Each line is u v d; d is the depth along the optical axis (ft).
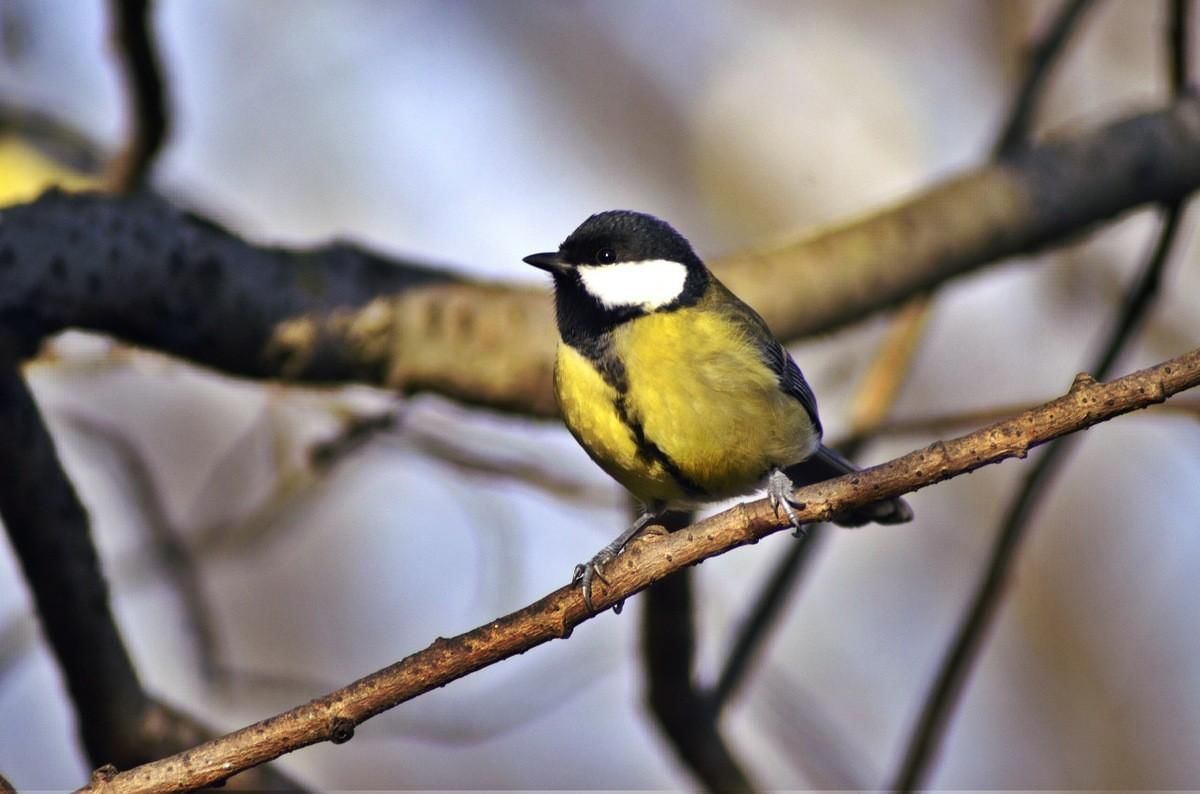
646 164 56.08
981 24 54.49
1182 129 29.84
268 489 41.52
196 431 46.26
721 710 29.94
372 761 44.55
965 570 50.65
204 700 42.60
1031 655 49.85
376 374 27.27
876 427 30.68
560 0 55.31
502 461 32.48
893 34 56.18
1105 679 49.08
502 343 27.55
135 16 31.86
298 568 46.65
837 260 29.43
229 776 17.01
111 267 23.62
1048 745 48.21
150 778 16.80
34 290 22.88
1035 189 29.68
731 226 55.57
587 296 26.81
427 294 27.32
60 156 40.55
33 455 22.36
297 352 26.09
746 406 25.67
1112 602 50.16
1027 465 31.50
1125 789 47.09
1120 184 29.73
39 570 23.16
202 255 24.71
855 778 37.65
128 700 25.05
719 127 56.80
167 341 24.95
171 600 42.60
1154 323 44.88
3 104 39.81
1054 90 47.70
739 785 30.12
